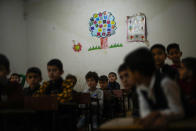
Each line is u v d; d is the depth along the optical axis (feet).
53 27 17.87
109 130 2.88
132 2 15.97
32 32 18.25
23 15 18.26
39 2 18.24
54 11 17.90
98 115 7.89
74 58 17.28
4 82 5.82
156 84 3.47
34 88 8.07
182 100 3.54
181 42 14.67
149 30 15.44
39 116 5.92
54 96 5.34
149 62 3.42
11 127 5.00
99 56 16.66
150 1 15.51
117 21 16.29
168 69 6.63
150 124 2.87
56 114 5.84
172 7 14.99
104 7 16.70
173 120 3.10
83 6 17.25
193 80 4.76
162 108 3.43
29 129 5.24
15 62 17.07
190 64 4.94
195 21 14.44
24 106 5.24
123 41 16.08
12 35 17.06
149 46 15.39
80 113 7.75
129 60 3.46
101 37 16.66
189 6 14.62
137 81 3.48
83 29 17.17
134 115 4.96
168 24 15.02
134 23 15.81
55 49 17.75
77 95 7.29
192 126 2.77
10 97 5.38
